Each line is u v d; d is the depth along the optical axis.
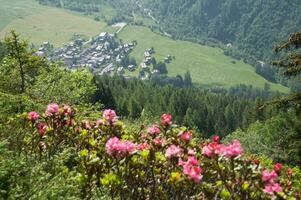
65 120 5.38
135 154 4.38
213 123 122.56
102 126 5.23
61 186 4.28
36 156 5.27
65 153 5.02
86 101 25.33
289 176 5.39
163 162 4.38
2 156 4.58
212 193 4.11
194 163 3.89
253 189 3.80
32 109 8.42
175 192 4.17
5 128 5.74
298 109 20.25
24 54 20.55
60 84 22.28
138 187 4.41
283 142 22.61
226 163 4.12
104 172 4.34
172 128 5.11
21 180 4.20
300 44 20.09
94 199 4.45
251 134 33.62
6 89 19.11
